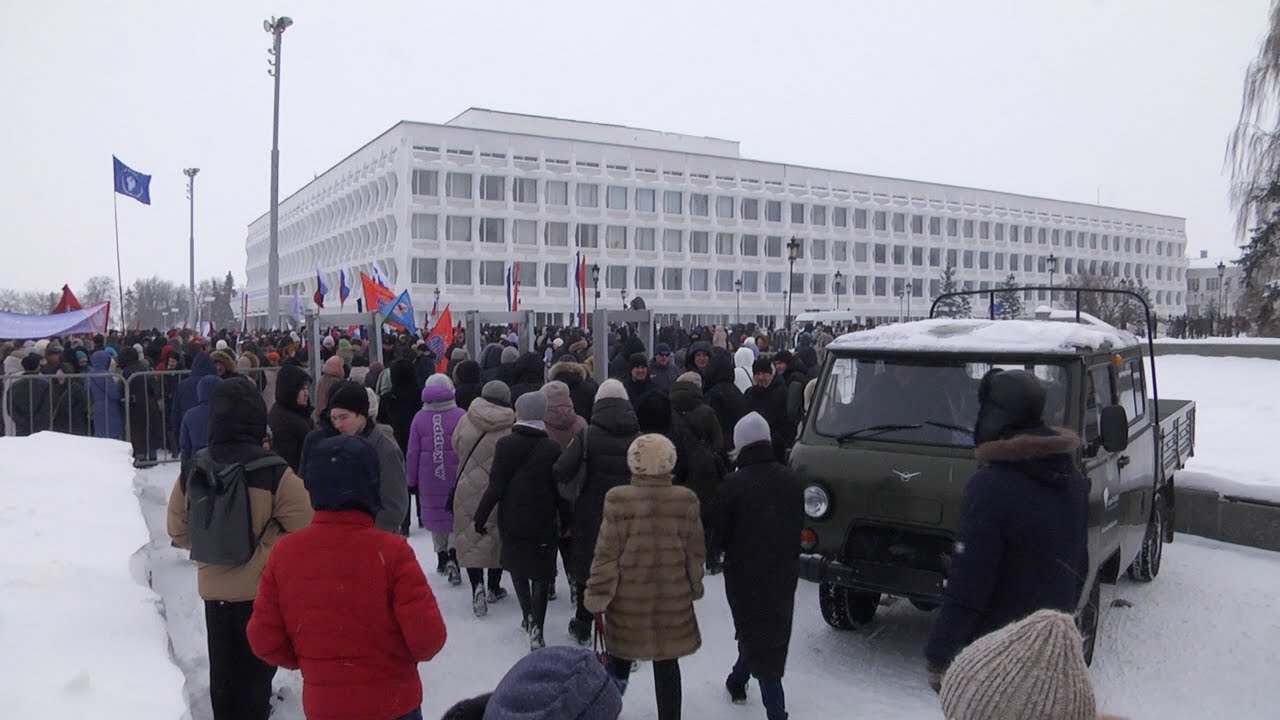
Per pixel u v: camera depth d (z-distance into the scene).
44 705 3.23
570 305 61.25
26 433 11.78
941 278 73.69
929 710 5.18
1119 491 6.22
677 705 4.63
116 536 5.45
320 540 3.21
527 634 6.41
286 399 7.17
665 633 4.55
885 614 6.96
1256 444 13.30
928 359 6.10
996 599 3.45
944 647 3.41
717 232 67.44
